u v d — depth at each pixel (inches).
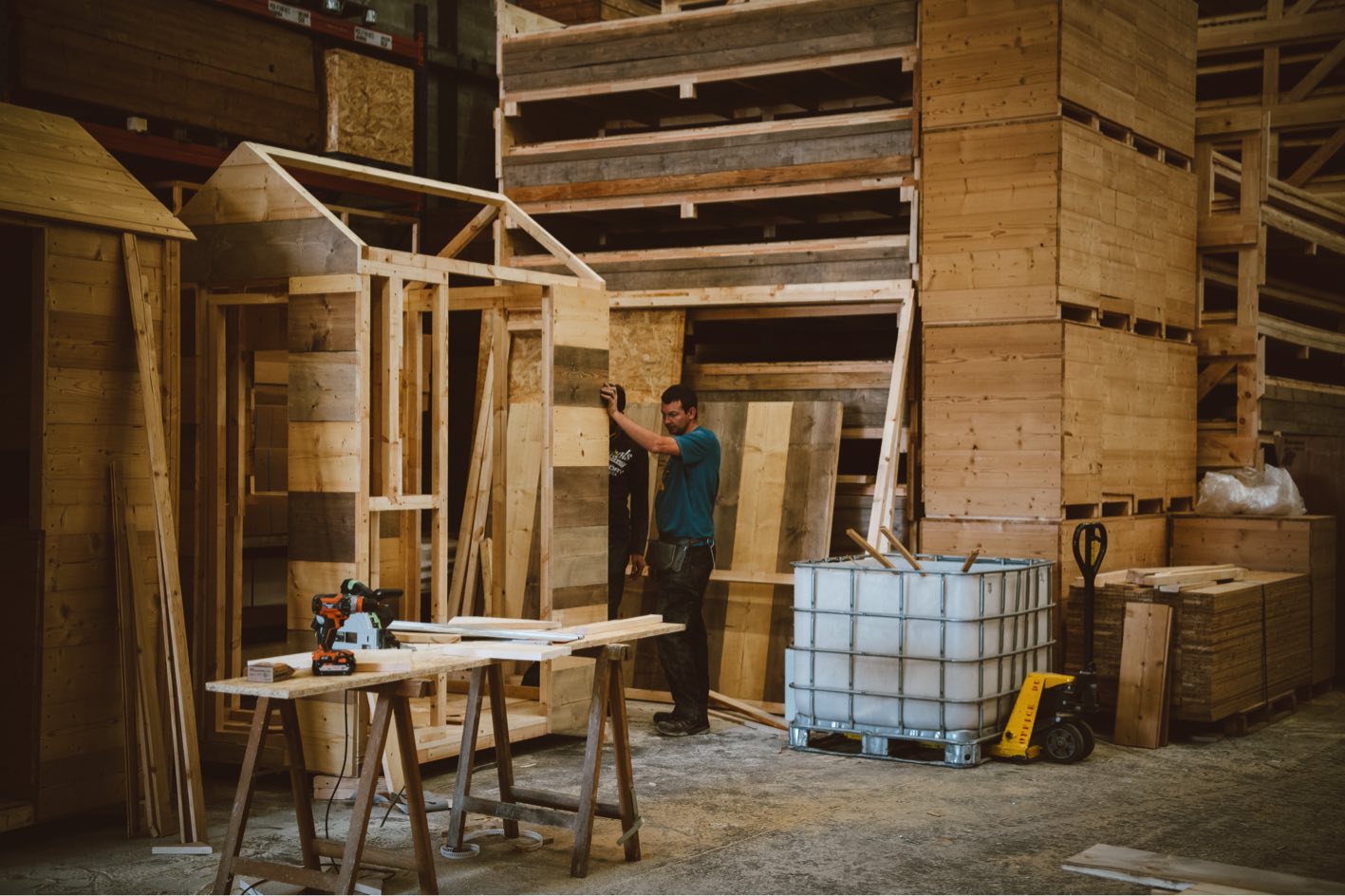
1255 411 411.8
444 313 272.4
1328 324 527.5
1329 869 211.2
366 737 251.8
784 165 379.2
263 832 229.6
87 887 199.3
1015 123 347.9
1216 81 573.6
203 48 353.7
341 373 255.4
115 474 237.6
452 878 205.0
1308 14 513.0
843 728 292.2
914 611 285.0
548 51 410.9
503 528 330.6
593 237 442.3
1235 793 261.3
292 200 262.2
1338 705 363.9
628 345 394.9
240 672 285.3
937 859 214.7
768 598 354.6
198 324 280.7
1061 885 201.8
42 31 313.9
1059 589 337.1
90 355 236.1
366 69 400.5
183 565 290.4
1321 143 524.4
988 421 348.5
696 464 312.8
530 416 363.3
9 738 230.2
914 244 361.1
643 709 348.5
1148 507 391.2
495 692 221.1
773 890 198.8
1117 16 370.3
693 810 245.9
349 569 253.8
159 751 230.5
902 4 364.8
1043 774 276.8
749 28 385.7
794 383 379.6
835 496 371.2
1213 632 304.7
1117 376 366.3
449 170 477.7
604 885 201.8
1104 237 362.9
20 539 229.9
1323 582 378.9
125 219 238.1
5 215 221.3
